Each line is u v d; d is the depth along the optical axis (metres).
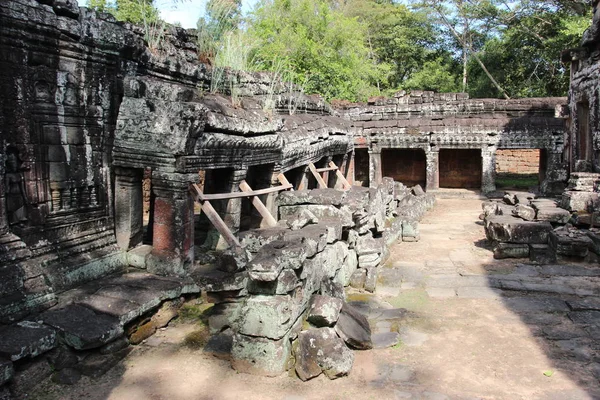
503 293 7.02
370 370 4.67
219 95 8.30
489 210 13.10
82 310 5.02
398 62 32.44
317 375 4.45
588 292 6.92
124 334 5.07
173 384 4.39
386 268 8.30
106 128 6.44
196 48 8.77
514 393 4.26
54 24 5.46
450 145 18.38
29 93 5.36
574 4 23.44
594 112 12.18
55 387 4.33
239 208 7.91
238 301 5.36
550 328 5.69
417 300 6.76
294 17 21.58
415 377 4.55
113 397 4.19
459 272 8.13
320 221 6.86
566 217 9.51
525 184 20.84
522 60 27.27
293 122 10.75
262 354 4.50
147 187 11.36
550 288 7.11
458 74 31.48
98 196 6.43
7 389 4.05
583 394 4.22
